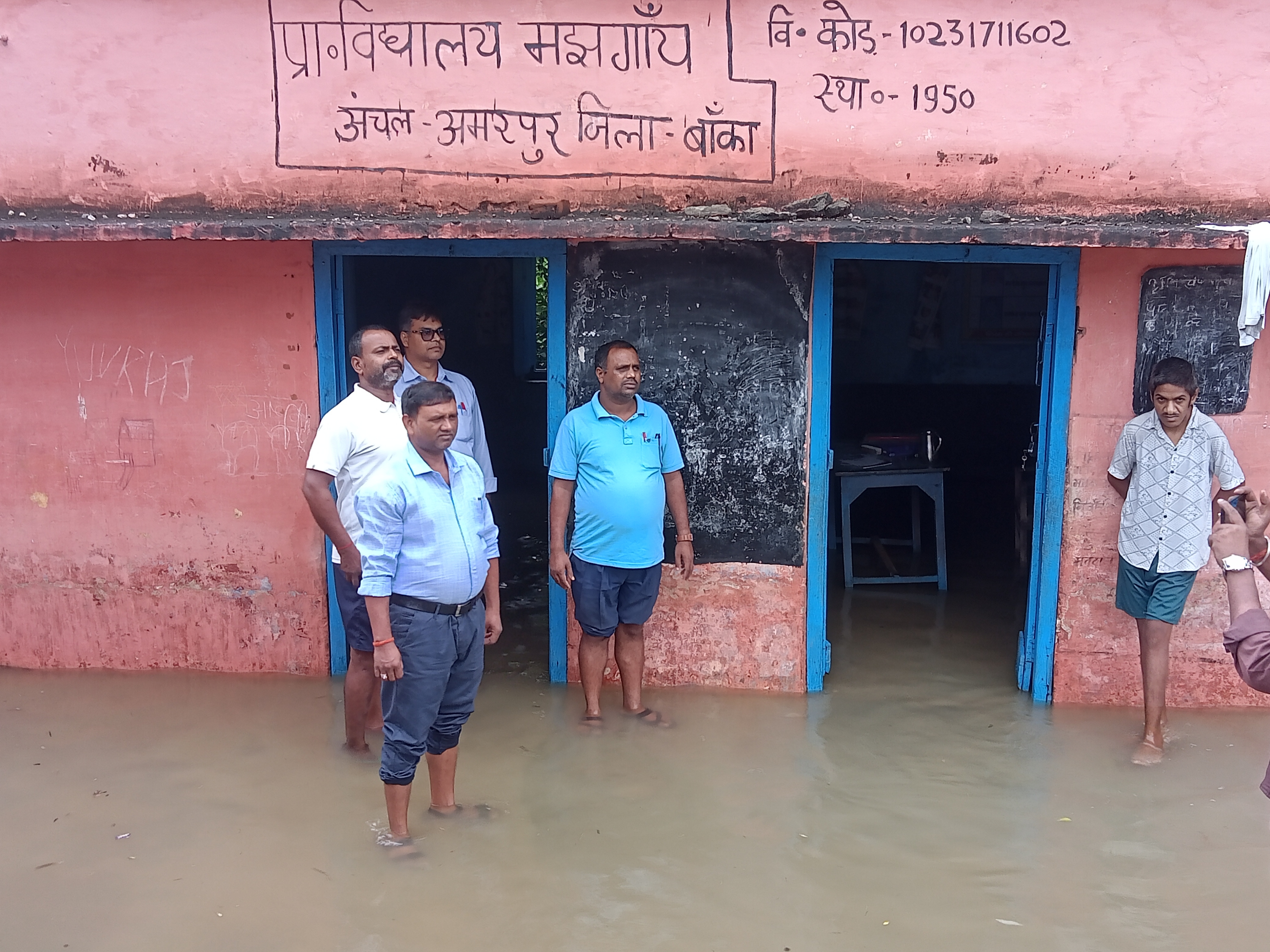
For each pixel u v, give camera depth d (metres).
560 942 3.44
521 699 5.33
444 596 3.75
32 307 5.34
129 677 5.58
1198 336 4.89
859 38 4.88
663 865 3.88
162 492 5.46
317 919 3.55
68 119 5.18
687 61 4.96
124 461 5.45
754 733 4.96
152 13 5.07
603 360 4.72
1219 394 4.93
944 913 3.61
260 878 3.78
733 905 3.65
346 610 4.45
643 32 4.95
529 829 4.11
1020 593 7.09
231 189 5.19
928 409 10.35
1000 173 4.93
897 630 6.36
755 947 3.42
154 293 5.29
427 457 3.75
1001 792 4.41
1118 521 5.05
